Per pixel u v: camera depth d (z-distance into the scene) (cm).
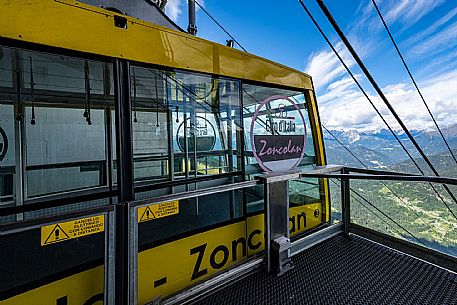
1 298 123
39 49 124
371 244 251
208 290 175
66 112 151
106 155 162
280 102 255
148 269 162
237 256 214
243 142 224
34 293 130
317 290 180
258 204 235
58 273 137
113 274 131
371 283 187
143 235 170
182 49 179
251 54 227
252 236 226
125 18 151
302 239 235
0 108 133
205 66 193
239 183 187
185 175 197
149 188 176
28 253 132
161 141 184
